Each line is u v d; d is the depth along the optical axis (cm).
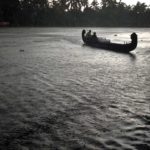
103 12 14762
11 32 8125
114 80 1873
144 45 4403
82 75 2020
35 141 984
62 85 1719
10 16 12162
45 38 5853
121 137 1015
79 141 983
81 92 1574
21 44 4491
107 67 2367
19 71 2114
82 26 14138
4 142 977
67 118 1189
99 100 1436
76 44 4569
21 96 1476
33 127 1095
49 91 1581
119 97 1491
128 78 1938
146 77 1967
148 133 1048
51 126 1105
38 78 1892
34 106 1328
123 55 3195
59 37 6156
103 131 1064
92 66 2409
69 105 1352
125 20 14838
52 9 13662
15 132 1052
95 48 3931
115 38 5819
